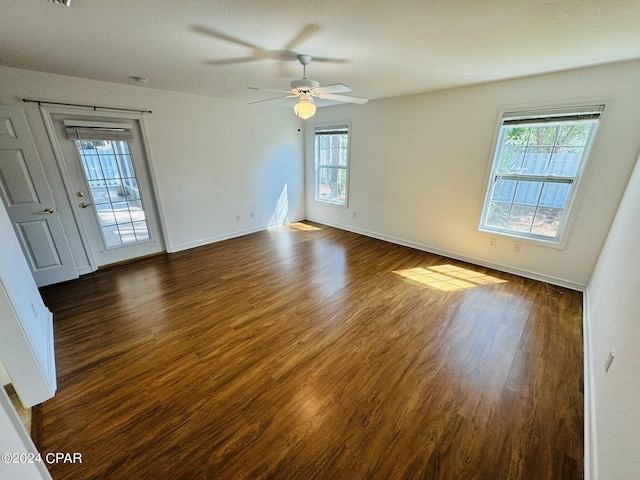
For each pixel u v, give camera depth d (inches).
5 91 106.3
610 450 45.4
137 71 110.3
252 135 191.8
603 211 108.7
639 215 67.6
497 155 132.3
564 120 110.8
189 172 166.4
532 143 122.3
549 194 122.2
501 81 122.5
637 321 49.0
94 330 95.1
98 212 139.8
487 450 57.2
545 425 62.3
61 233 125.3
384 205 185.3
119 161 142.3
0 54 90.1
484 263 147.2
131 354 84.1
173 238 167.9
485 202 140.4
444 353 84.7
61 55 91.7
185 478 52.3
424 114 151.5
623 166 101.9
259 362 81.2
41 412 65.3
